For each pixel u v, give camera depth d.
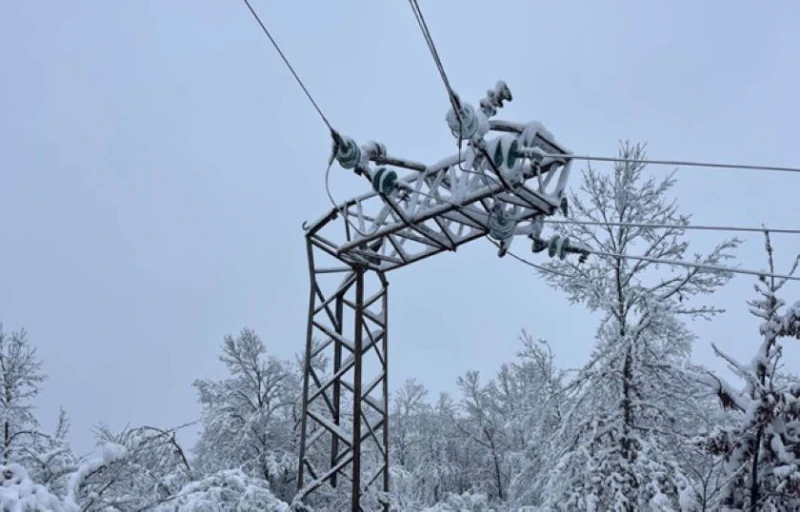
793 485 11.26
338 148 9.41
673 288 15.84
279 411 23.36
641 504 14.48
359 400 13.07
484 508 18.78
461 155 9.64
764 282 12.38
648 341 15.77
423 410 31.94
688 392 15.52
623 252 16.30
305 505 13.16
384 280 14.08
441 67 7.59
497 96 8.75
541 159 8.52
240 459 21.86
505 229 9.71
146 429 10.55
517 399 27.27
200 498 9.88
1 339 19.45
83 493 9.59
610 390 15.91
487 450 28.91
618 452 15.44
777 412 11.72
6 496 8.15
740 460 12.22
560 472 15.23
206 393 23.28
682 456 15.53
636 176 16.56
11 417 18.48
